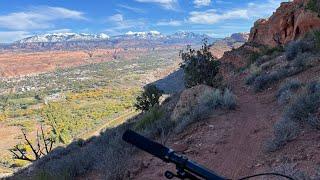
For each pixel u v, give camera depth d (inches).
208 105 647.1
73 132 5265.8
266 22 1934.1
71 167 568.4
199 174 90.0
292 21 1598.2
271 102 656.4
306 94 505.0
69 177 534.0
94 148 671.1
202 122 571.8
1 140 6412.4
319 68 729.0
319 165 316.5
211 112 613.9
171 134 574.2
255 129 496.4
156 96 1231.5
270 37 1768.0
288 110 479.8
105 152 581.6
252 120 552.4
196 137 510.9
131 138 90.7
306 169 317.4
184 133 546.6
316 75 677.9
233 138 483.5
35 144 4124.0
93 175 522.3
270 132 462.0
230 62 1769.2
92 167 554.9
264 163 371.9
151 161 474.9
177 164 91.2
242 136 485.1
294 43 983.0
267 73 907.4
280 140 399.5
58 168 600.4
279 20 1713.8
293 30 1547.7
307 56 867.4
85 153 649.0
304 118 438.0
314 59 818.2
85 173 546.6
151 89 1235.9
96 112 7736.2
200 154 451.2
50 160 911.0
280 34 1657.2
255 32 1998.0
